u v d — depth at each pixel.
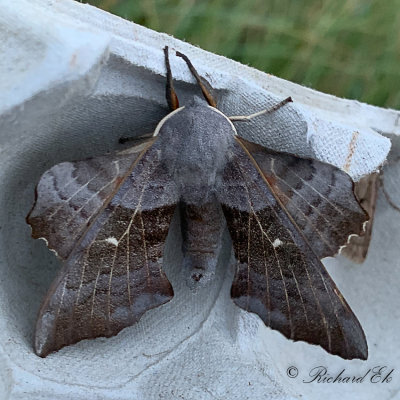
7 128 0.10
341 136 0.13
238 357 0.13
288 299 0.12
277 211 0.12
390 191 0.15
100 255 0.11
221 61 0.13
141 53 0.12
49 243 0.11
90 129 0.12
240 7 0.17
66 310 0.11
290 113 0.13
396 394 0.14
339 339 0.12
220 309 0.14
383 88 0.18
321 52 0.18
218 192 0.12
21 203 0.12
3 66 0.10
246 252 0.12
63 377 0.12
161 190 0.12
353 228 0.12
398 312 0.15
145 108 0.12
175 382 0.13
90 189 0.11
